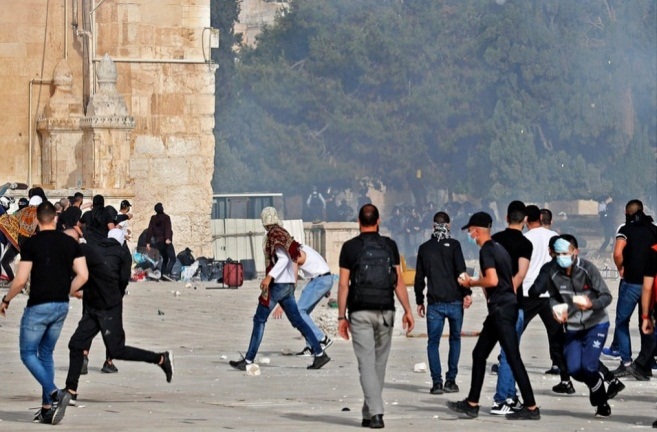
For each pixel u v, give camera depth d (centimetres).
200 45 6391
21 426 2064
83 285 2236
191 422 2111
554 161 10962
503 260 2189
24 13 6294
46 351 2164
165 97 6356
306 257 2959
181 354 3225
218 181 10838
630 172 10800
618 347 3056
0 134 6284
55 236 2164
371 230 2108
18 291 2142
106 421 2123
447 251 2534
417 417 2216
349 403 2397
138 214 6312
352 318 2073
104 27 6309
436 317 2539
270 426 2069
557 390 2573
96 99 5969
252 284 5812
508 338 2180
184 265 5981
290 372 2900
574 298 2189
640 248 2784
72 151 6197
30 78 6303
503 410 2231
